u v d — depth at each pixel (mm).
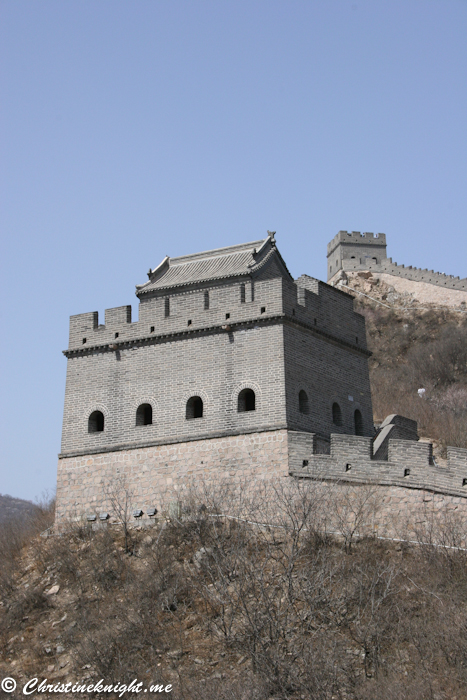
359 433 53688
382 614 38188
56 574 46188
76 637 41531
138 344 52656
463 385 106500
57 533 50188
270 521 45344
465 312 125125
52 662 40625
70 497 51438
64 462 52250
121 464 50812
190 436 49500
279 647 36844
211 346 50719
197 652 38656
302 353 50312
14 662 41219
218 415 49344
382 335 125875
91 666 39656
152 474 49844
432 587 39875
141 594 42500
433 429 73750
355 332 55156
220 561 41906
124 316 53562
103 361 53375
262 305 50094
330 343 52781
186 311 51969
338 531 43938
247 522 45219
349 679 35656
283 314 49250
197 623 40250
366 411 54469
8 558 49344
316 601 38219
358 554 42312
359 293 134500
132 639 40156
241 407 49281
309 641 36562
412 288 132375
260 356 49312
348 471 45375
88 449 51969
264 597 38250
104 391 52812
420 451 44406
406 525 43406
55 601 44188
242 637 38094
